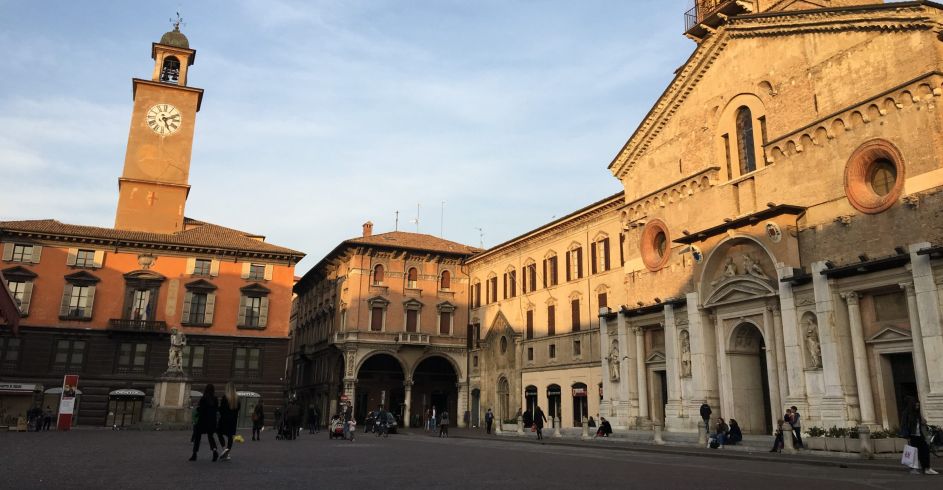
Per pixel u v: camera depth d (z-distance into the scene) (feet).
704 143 125.08
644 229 138.21
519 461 73.56
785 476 58.85
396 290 230.68
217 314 209.77
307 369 280.31
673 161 133.28
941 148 84.64
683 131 131.34
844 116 97.14
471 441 130.41
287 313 216.74
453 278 240.94
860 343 91.35
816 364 95.81
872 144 92.99
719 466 70.08
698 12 139.23
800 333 99.09
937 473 61.16
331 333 239.30
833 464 71.20
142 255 207.00
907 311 87.51
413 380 241.55
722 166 120.67
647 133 140.46
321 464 63.77
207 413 63.77
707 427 107.34
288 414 126.72
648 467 67.41
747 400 112.88
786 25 108.47
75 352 195.62
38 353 192.24
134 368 198.59
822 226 98.94
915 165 86.94
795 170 104.58
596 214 175.22
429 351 230.48
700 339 118.11
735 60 119.65
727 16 119.44
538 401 193.06
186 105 235.81
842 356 92.53
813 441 87.40
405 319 228.63
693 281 122.21
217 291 211.20
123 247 205.67
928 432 70.38
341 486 45.19
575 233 185.06
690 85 129.39
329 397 232.73
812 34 104.99
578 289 180.86
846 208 95.76
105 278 202.49
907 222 86.94
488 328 223.71
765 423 113.19
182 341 156.87
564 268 188.55
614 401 140.36
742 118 118.83
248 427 200.85
